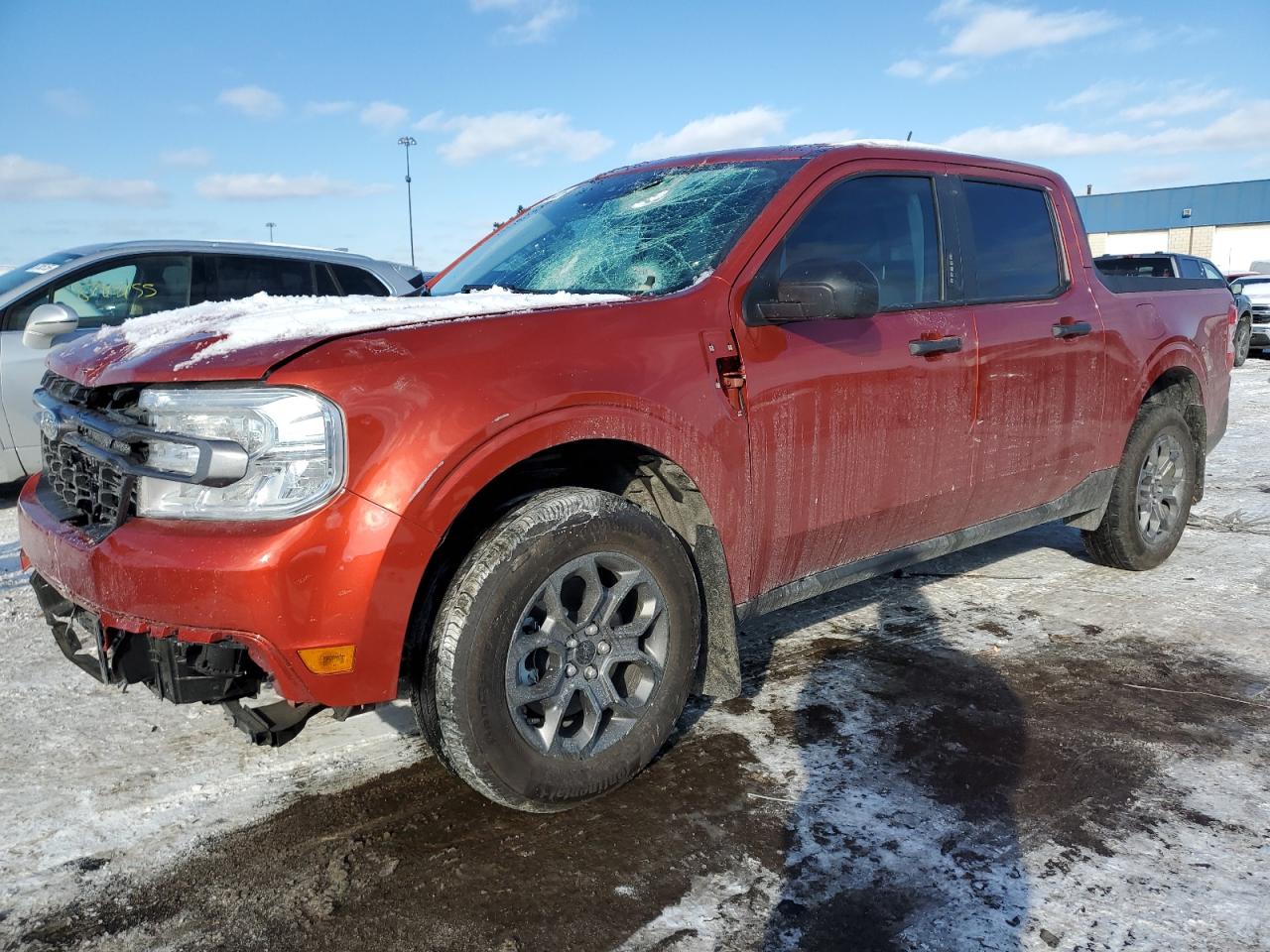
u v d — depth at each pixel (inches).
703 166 133.7
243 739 112.3
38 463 240.7
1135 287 171.5
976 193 142.8
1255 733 113.3
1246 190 1635.1
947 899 81.2
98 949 75.9
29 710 120.3
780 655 137.6
